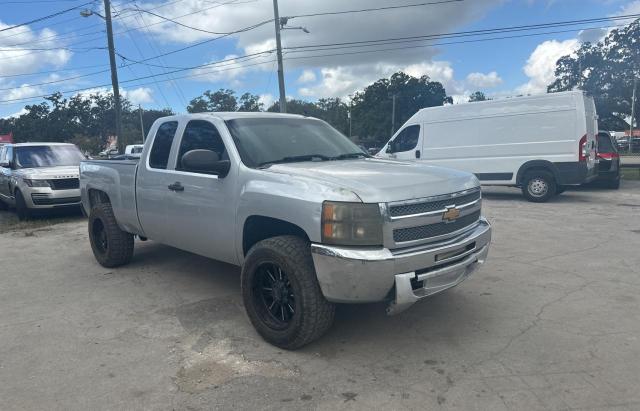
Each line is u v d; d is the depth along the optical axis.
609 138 13.71
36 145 12.13
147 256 6.83
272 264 3.77
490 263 6.11
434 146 12.96
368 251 3.32
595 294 4.86
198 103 63.62
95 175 6.30
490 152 12.11
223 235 4.34
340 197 3.38
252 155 4.27
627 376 3.24
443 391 3.13
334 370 3.44
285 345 3.75
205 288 5.36
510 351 3.65
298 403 3.03
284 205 3.65
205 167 4.14
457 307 4.57
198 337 4.06
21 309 4.86
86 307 4.86
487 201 12.20
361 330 4.11
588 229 8.16
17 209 11.23
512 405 2.95
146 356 3.73
